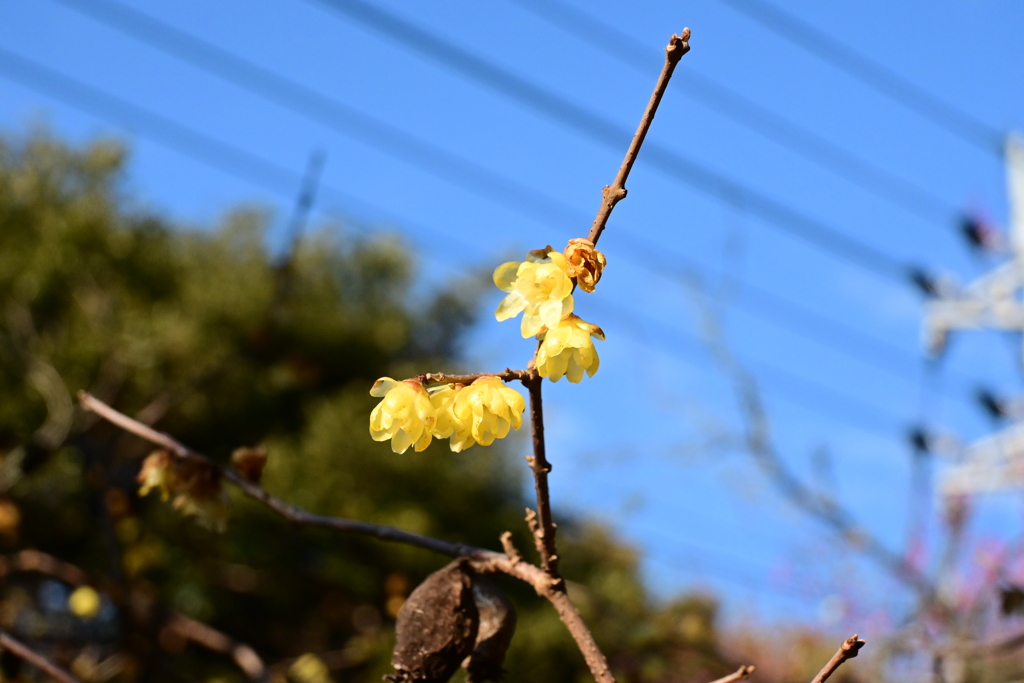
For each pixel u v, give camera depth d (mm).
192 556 8211
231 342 8922
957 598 5750
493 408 1640
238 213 10883
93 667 5957
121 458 7426
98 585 5254
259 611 8750
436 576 2059
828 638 6977
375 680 6980
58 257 8133
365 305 11078
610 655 5805
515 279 1648
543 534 1911
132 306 8562
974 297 7703
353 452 8555
